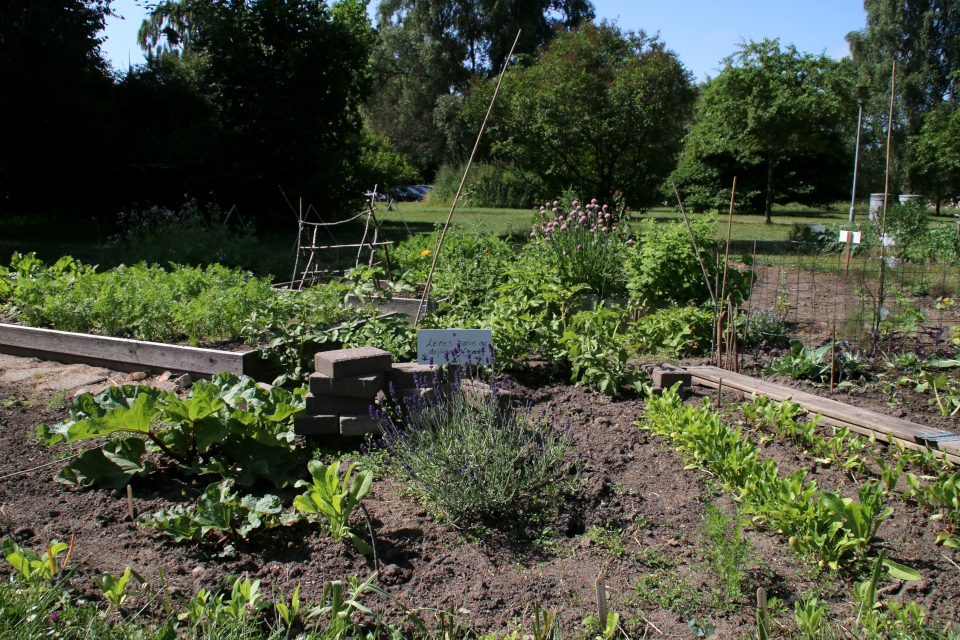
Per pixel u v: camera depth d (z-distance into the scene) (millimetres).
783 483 3000
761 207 34500
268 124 19156
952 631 2428
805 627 2402
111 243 13758
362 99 22016
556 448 3629
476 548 3055
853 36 36219
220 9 19109
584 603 2674
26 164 18703
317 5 20172
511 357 5254
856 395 5035
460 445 3457
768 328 6605
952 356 5805
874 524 3033
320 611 2373
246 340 5965
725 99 21469
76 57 18281
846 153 34000
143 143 21469
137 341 5465
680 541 3092
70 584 2643
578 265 7828
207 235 12273
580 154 16969
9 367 5680
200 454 3691
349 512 3055
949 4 34094
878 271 9516
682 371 5055
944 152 26703
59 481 3447
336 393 4059
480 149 42375
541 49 18156
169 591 2654
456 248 9273
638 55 16344
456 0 42688
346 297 7105
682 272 7027
